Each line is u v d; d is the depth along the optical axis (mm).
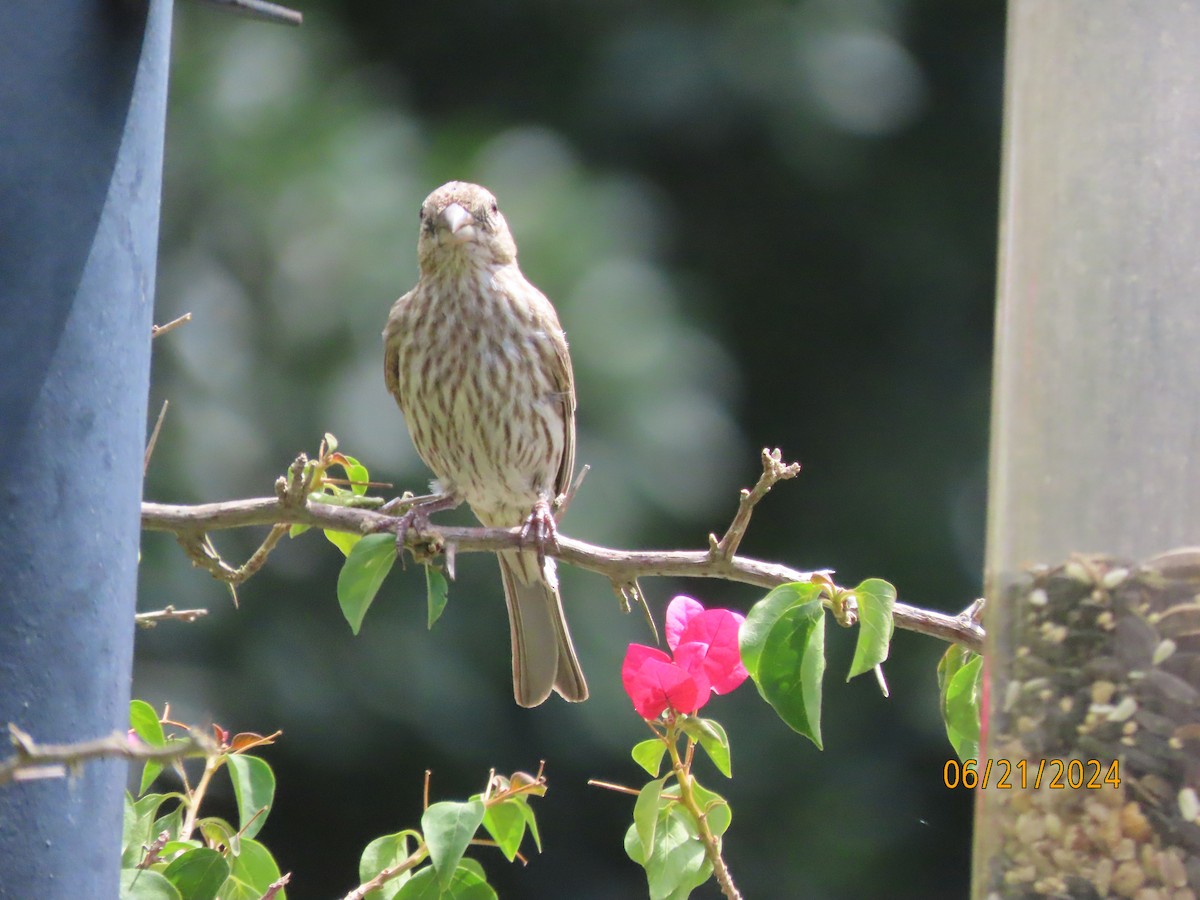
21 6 4246
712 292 15016
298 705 11383
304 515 5332
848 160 15227
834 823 13469
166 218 11711
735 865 13273
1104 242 4375
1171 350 4289
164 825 5031
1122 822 4297
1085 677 4363
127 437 4340
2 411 4145
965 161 15859
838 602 4715
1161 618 4285
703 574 5246
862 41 15359
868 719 13898
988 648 4609
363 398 11438
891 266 15695
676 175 15195
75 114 4254
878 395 15555
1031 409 4469
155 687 10992
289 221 11828
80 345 4227
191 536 5410
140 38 4379
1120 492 4348
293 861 12109
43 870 4098
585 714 11867
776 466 5082
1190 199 4289
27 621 4125
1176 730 4254
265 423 11336
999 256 4754
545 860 13156
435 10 15102
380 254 11859
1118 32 4379
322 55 13477
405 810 11977
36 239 4195
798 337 15680
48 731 4133
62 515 4180
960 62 15969
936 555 14906
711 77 14875
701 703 4926
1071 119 4418
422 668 11766
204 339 11352
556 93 14961
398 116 13188
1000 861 4469
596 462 12117
